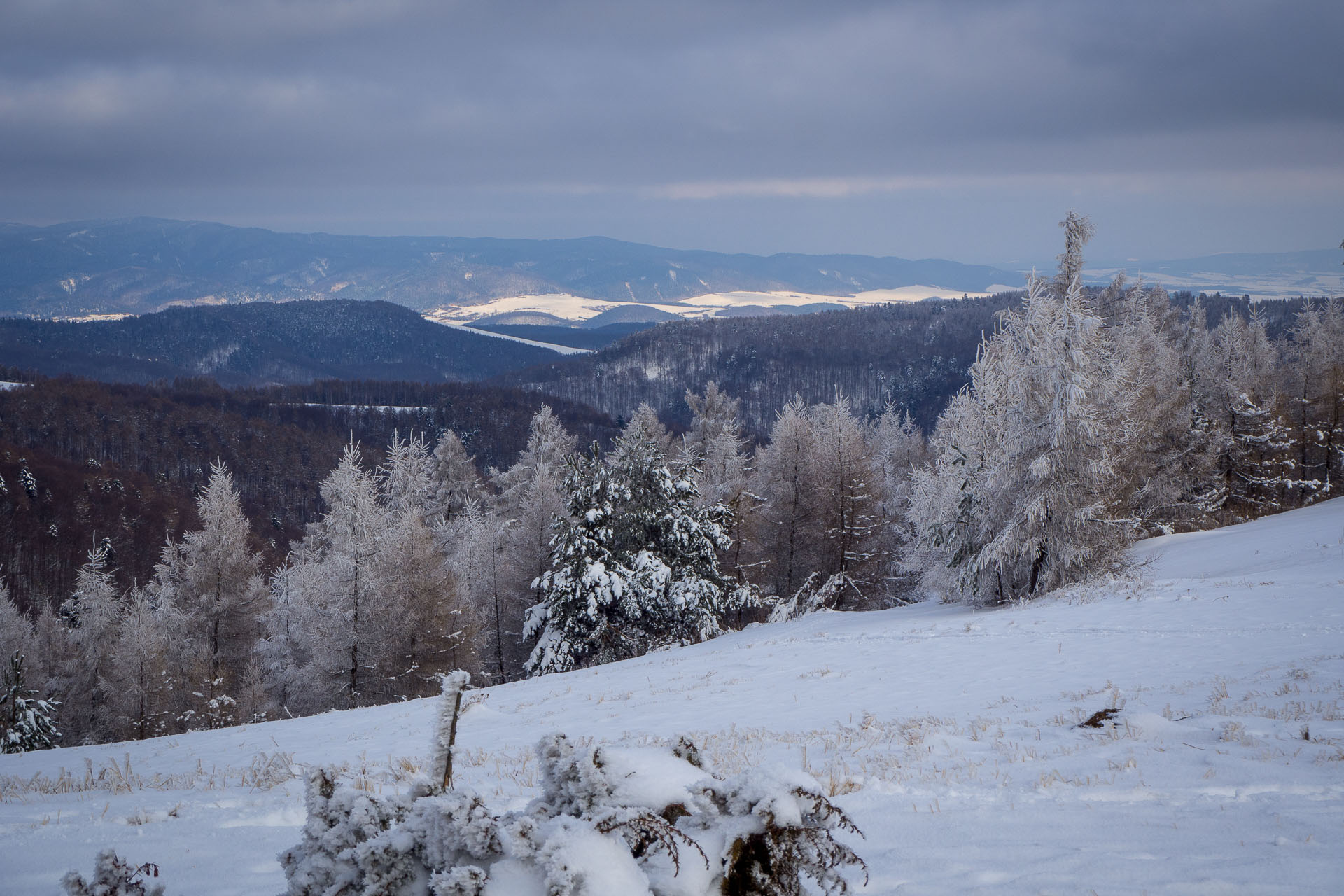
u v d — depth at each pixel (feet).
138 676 140.36
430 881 8.48
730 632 127.85
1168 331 179.42
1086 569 99.45
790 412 171.42
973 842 15.38
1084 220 115.85
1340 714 29.43
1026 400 104.12
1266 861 13.48
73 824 20.74
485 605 164.55
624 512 126.82
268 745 45.19
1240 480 174.19
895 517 188.96
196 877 15.52
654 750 10.32
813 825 9.07
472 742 39.32
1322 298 528.22
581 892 8.02
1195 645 53.16
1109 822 16.48
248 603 155.12
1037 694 41.19
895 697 44.70
